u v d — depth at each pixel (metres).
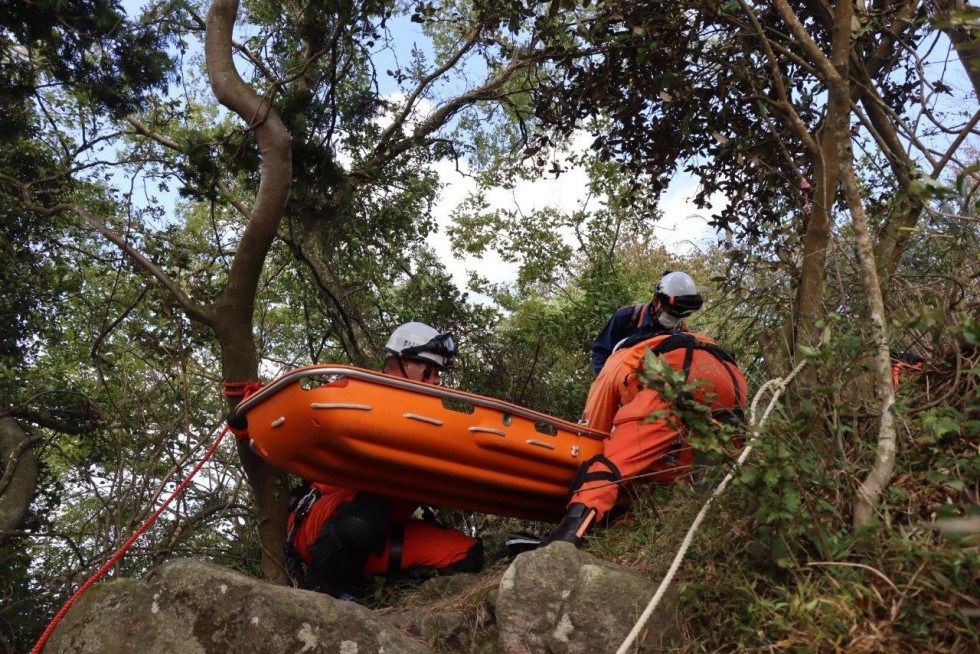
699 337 4.10
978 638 2.22
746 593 2.68
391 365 4.36
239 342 5.45
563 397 7.91
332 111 6.52
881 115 4.29
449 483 3.92
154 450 6.61
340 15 5.82
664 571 3.07
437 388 3.73
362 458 3.67
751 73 4.51
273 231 5.42
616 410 4.23
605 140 5.51
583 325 7.92
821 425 2.94
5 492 7.25
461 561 4.15
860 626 2.39
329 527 3.90
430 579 3.89
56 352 8.51
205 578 3.13
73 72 7.36
